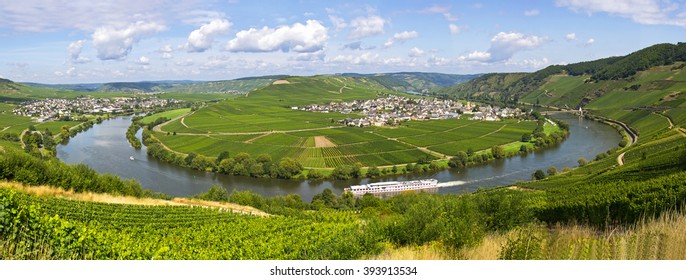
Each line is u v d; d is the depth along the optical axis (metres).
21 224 17.08
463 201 27.77
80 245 18.44
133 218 49.09
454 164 137.38
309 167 136.88
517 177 122.44
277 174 126.62
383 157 148.62
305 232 43.62
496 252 16.31
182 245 35.81
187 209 59.34
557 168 131.62
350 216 66.56
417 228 25.00
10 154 55.72
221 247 35.53
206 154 156.88
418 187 112.88
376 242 24.61
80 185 60.56
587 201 38.62
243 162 134.50
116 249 20.47
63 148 164.38
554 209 40.34
